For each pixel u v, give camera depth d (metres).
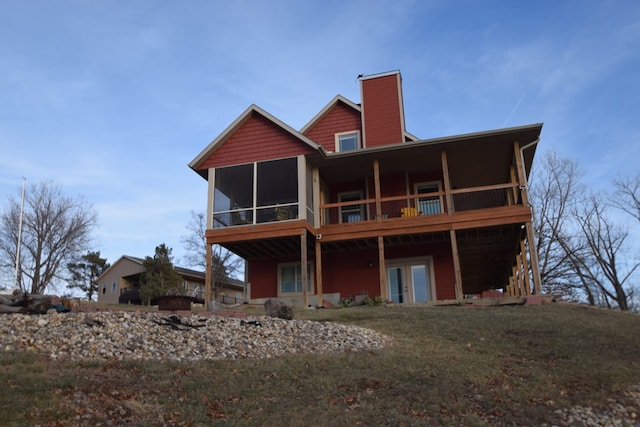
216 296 38.16
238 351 9.41
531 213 17.53
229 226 19.34
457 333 11.66
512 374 8.80
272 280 21.86
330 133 23.42
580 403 7.61
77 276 49.84
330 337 10.77
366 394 7.50
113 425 5.93
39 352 8.22
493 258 23.11
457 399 7.55
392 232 18.66
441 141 18.30
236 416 6.52
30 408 6.03
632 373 8.74
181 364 8.29
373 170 21.02
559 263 33.22
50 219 39.75
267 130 19.88
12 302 10.62
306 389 7.57
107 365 7.83
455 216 18.09
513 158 19.77
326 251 21.41
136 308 14.97
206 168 20.14
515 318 13.07
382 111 22.66
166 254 42.59
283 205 18.78
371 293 20.73
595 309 14.85
